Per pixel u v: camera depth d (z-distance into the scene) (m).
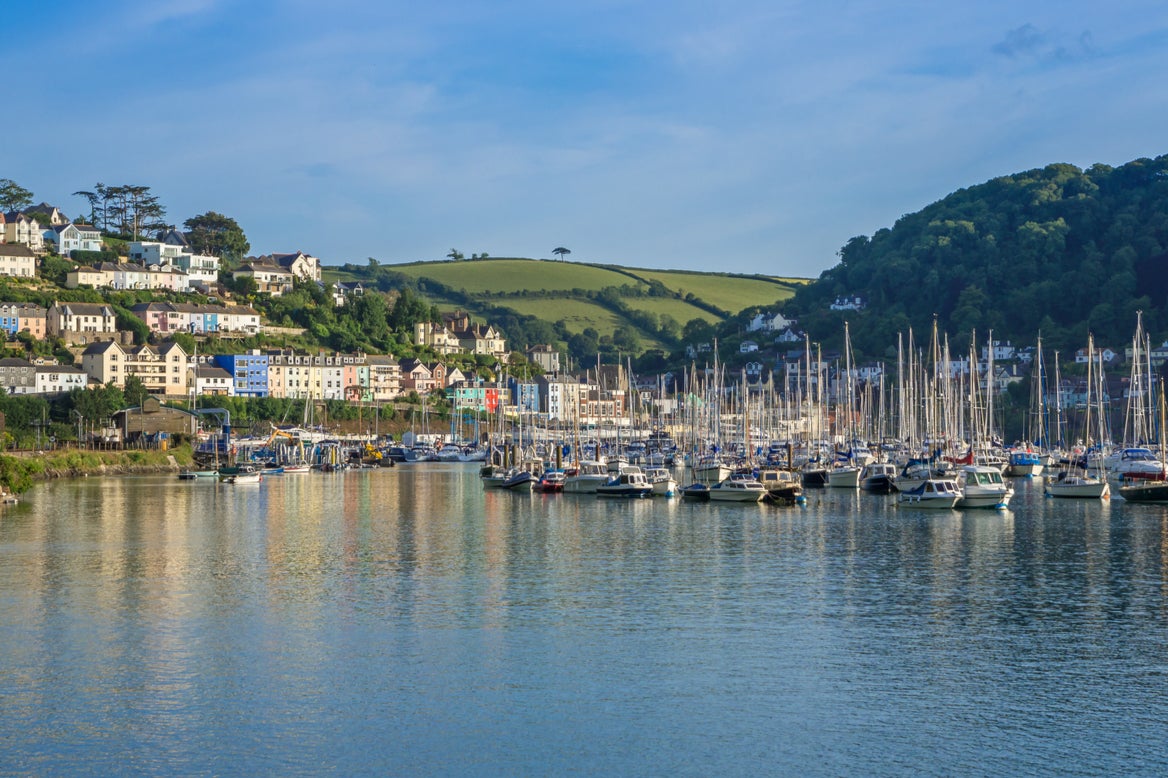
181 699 61.12
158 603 83.75
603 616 79.38
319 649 70.56
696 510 151.62
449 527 131.50
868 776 51.53
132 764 52.59
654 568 99.19
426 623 77.31
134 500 170.50
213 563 102.31
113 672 65.69
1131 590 88.25
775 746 54.81
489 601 84.50
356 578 94.31
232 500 171.62
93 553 108.62
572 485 184.12
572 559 104.50
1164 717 58.34
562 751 54.25
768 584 91.31
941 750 54.28
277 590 88.81
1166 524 130.38
